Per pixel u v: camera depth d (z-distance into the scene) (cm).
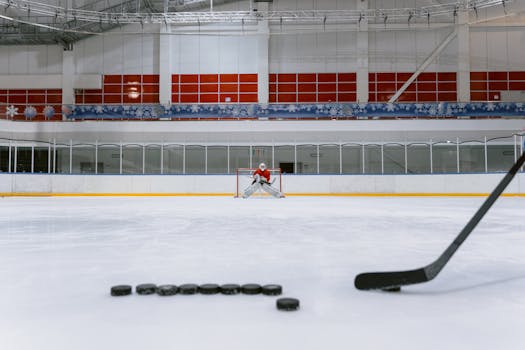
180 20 2508
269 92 2631
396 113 2339
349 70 2609
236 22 2598
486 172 1761
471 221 194
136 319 168
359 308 184
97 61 2681
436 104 2319
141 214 797
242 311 177
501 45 2556
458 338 148
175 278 252
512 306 188
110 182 1952
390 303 192
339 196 1927
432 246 386
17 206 1092
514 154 2150
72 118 2431
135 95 2664
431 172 1923
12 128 2273
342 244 400
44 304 193
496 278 248
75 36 2619
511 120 2181
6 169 2219
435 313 177
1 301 199
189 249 369
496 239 433
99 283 239
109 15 2556
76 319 169
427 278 198
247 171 2075
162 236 465
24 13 2595
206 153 2020
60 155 2181
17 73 2698
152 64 2669
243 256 331
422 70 2581
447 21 2552
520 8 2423
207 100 2622
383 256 331
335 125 2256
